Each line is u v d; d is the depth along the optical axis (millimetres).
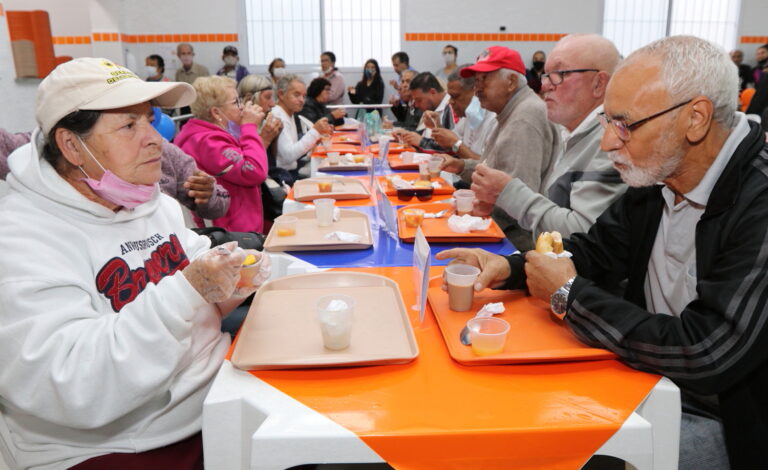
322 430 871
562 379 1022
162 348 979
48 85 1080
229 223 2871
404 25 9328
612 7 9508
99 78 1089
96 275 1143
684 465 1156
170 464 1146
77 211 1141
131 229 1267
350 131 5805
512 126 2535
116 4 8672
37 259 1031
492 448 872
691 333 992
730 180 1090
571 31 9453
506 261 1355
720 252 1098
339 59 9680
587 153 1951
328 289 1407
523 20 9352
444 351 1126
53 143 1109
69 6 9312
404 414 911
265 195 3477
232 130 3176
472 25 9352
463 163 3008
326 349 1089
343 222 2072
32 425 1105
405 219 2041
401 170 3336
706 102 1059
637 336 1027
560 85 2047
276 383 1005
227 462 982
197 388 1161
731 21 9750
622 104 1111
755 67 9164
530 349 1087
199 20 9203
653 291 1409
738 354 961
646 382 1018
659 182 1208
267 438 863
